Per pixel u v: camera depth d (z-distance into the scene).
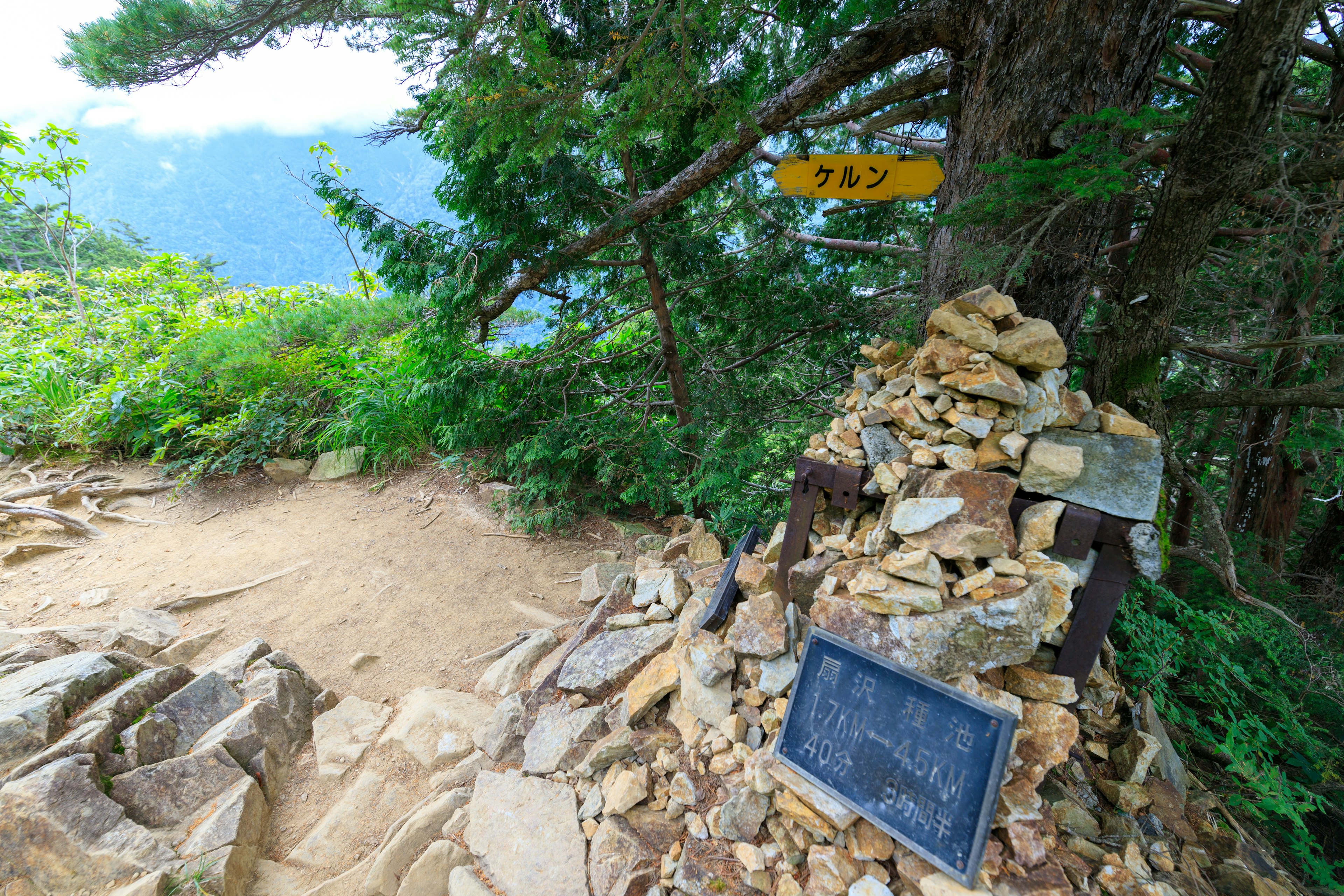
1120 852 1.96
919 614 1.95
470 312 4.39
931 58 4.18
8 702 2.56
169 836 2.35
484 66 2.52
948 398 2.20
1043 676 2.01
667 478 5.59
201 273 9.28
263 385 6.54
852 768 1.96
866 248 4.89
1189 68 3.25
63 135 7.44
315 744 3.07
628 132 2.83
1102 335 2.92
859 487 2.48
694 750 2.46
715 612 2.77
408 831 2.50
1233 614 3.28
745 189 5.39
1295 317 2.92
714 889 2.03
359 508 5.82
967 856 1.68
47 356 6.23
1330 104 3.00
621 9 3.65
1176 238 2.51
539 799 2.53
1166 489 3.03
